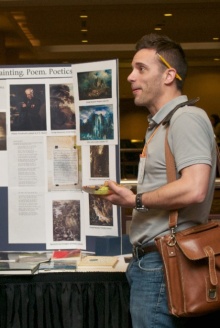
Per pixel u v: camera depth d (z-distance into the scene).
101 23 11.02
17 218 2.59
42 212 2.58
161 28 11.64
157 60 1.89
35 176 2.57
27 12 9.80
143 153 1.90
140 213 1.90
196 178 1.69
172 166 1.79
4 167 2.58
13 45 13.57
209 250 1.72
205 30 11.96
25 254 2.54
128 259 2.40
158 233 1.83
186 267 1.73
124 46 13.81
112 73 2.42
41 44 13.67
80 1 8.12
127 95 14.77
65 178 2.55
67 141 2.54
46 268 2.25
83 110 2.49
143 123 14.97
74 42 13.48
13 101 2.56
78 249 2.57
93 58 14.16
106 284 2.19
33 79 2.55
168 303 1.74
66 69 2.53
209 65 14.61
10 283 2.20
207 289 1.71
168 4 8.91
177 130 1.77
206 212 1.85
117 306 2.19
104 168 2.46
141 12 9.91
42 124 2.55
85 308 2.21
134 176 7.52
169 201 1.72
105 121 2.45
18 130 2.56
